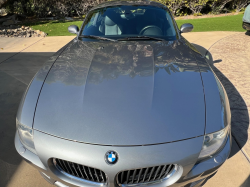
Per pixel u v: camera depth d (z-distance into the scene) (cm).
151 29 248
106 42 232
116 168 122
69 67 183
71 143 128
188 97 146
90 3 1159
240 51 496
